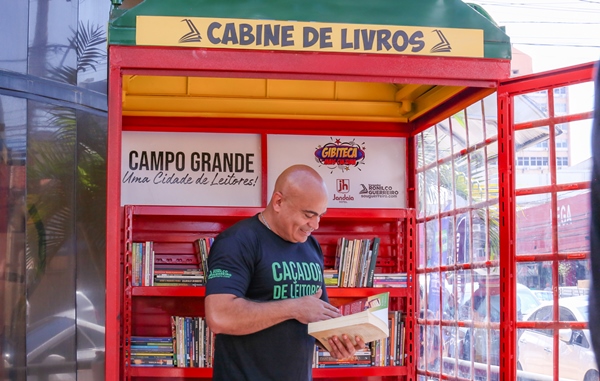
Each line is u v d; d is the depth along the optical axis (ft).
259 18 10.57
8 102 9.49
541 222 10.94
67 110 10.13
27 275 9.49
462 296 12.96
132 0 13.97
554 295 10.77
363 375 13.46
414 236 13.83
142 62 10.32
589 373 10.30
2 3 9.57
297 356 9.89
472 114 12.58
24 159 9.59
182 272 13.04
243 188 14.15
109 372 9.93
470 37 10.99
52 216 9.83
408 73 10.78
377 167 14.58
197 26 10.44
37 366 9.48
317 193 10.05
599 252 3.69
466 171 12.80
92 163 10.39
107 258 10.05
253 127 14.17
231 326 9.30
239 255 9.78
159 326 13.62
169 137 14.05
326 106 14.20
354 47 10.69
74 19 10.39
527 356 10.78
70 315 9.87
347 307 12.39
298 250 10.45
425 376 14.16
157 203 13.96
